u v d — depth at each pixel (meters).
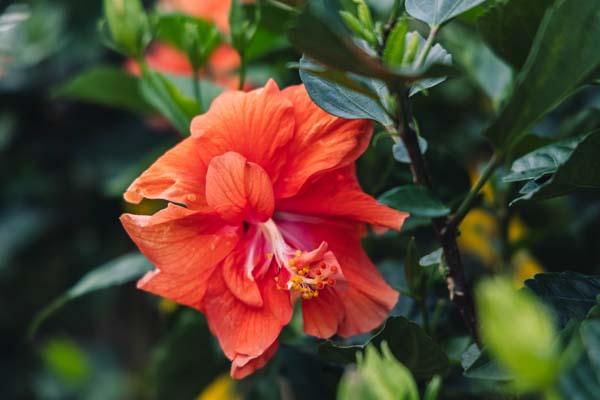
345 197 0.68
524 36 0.71
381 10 0.87
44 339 1.48
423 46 0.68
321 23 0.59
